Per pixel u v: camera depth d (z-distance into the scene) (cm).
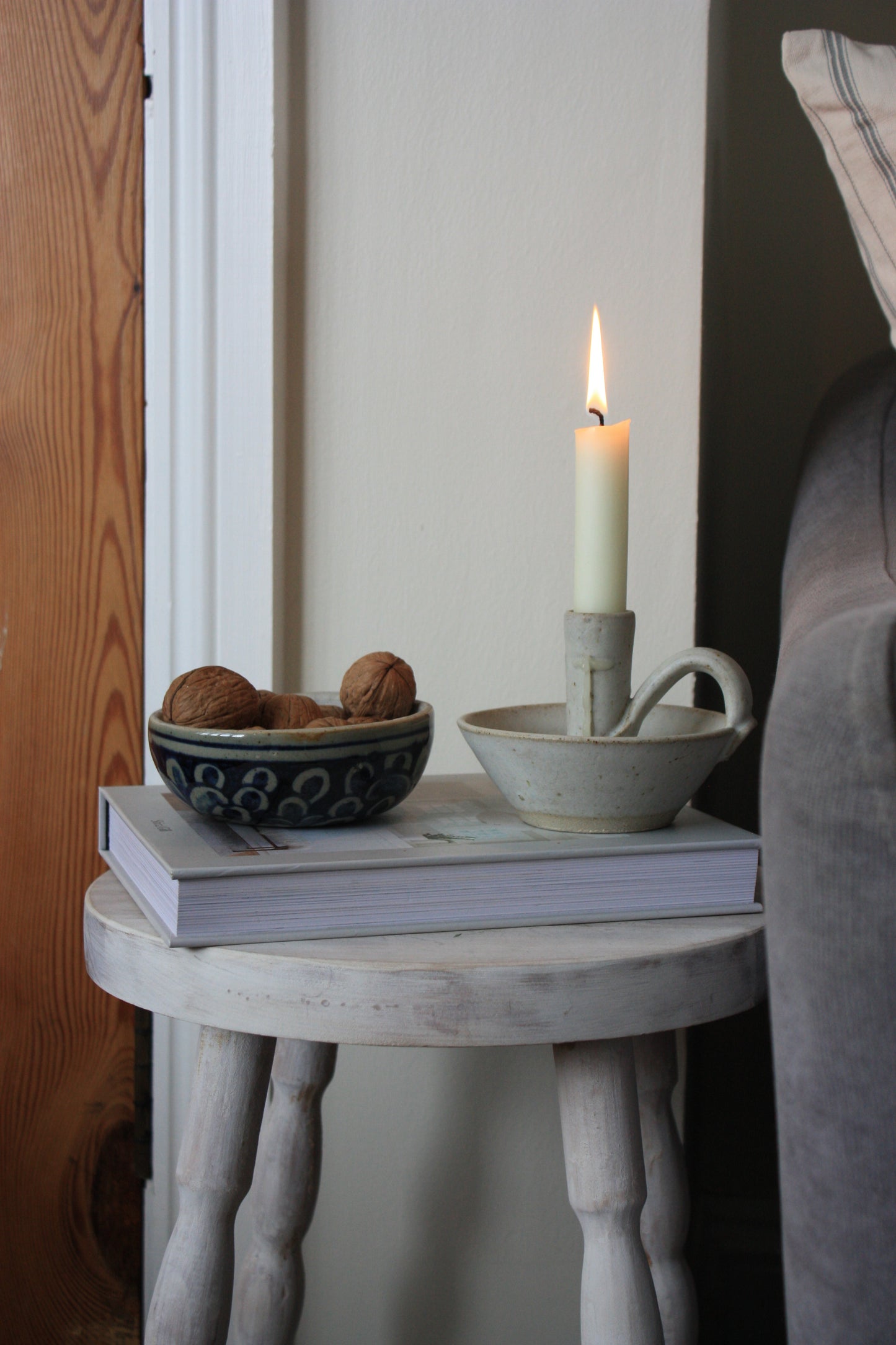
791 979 46
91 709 90
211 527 87
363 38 87
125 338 88
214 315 86
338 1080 92
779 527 115
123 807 63
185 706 57
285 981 49
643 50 88
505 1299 93
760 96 114
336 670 91
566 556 91
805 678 43
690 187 89
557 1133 92
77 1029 92
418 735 59
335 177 88
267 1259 75
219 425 87
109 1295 93
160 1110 91
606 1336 51
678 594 90
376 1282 93
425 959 49
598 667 60
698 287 89
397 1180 92
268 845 54
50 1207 93
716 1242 106
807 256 115
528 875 54
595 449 60
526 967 49
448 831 58
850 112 63
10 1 85
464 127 88
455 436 90
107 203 87
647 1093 71
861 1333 45
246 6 84
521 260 89
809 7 113
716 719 61
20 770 90
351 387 90
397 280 89
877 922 43
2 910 91
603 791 56
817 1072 45
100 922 55
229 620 88
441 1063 92
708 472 99
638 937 53
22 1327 93
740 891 58
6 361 88
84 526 89
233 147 85
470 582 91
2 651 89
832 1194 45
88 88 86
